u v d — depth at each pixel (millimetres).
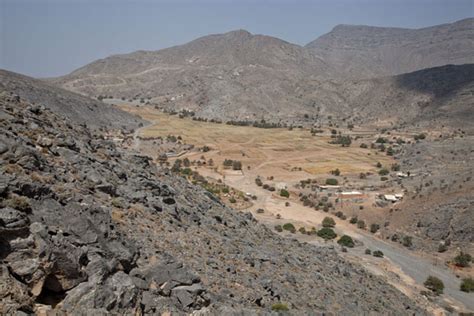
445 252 80125
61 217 15414
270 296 21188
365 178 136125
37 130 24984
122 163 32594
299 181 132000
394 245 83188
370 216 101000
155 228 22844
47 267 12578
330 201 111125
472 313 51688
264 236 38969
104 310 12602
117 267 15289
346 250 73438
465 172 121375
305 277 28172
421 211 98000
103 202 21875
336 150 182000
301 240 76000
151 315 14508
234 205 97312
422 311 37906
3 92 30094
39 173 18812
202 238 25594
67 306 12477
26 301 11664
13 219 12773
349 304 26422
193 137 189750
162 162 131500
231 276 21406
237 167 142250
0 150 18094
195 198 38219
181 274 17266
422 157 155625
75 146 26984
